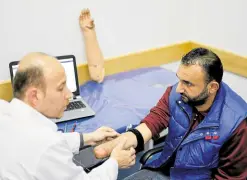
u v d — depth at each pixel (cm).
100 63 223
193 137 145
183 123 154
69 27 216
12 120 114
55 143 110
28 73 113
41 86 114
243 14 243
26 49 207
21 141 110
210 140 141
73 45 222
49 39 212
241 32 249
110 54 244
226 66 267
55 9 207
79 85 222
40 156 108
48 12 205
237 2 244
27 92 114
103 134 161
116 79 234
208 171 149
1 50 199
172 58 278
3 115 117
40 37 209
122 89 219
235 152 138
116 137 161
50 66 115
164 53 270
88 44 220
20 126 112
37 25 205
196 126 148
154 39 262
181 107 155
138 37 252
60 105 121
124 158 142
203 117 148
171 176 157
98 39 234
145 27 252
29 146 109
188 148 148
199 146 144
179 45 277
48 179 111
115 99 205
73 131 170
